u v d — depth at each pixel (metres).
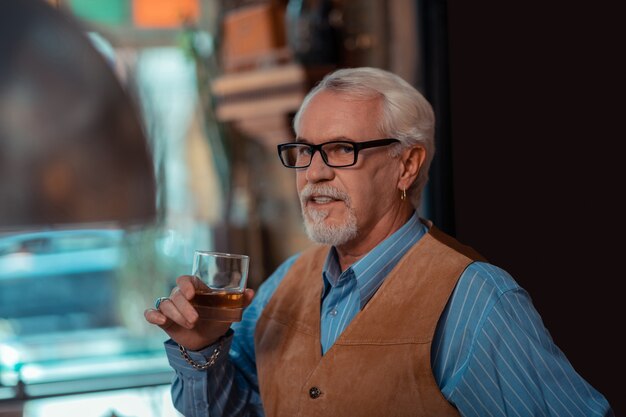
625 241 2.33
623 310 2.33
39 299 3.82
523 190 2.44
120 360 3.70
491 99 2.46
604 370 2.38
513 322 1.58
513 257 2.46
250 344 1.91
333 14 3.25
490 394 1.56
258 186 3.71
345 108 1.66
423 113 1.75
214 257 1.55
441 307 1.60
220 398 1.76
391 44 2.82
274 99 3.36
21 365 3.21
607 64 2.36
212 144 3.72
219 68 3.71
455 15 2.50
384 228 1.72
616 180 2.35
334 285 1.74
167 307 1.53
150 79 3.68
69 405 3.23
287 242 3.67
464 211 2.51
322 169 1.66
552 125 2.40
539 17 2.40
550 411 1.55
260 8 3.37
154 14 3.70
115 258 3.86
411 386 1.57
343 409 1.59
